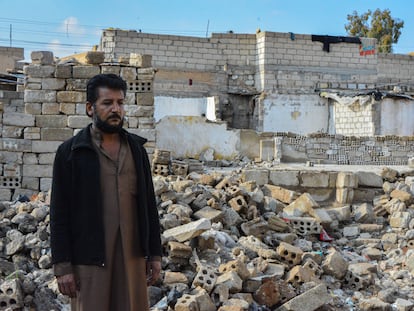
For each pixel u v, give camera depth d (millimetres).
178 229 9258
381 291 9273
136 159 5133
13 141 14977
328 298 8031
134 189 5105
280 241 11180
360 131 31578
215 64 36500
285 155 22953
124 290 4977
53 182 5016
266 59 35719
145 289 5160
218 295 7770
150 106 15375
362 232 13484
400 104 31078
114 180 5008
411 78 41250
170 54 35812
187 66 36031
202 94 36062
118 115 4992
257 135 22703
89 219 4910
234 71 36719
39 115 15078
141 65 15344
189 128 22219
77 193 4953
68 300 7621
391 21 63469
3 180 14953
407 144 24172
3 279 8320
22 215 9641
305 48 36344
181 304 7160
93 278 4910
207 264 8805
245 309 7473
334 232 13359
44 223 9500
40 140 15062
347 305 8672
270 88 35719
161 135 22000
